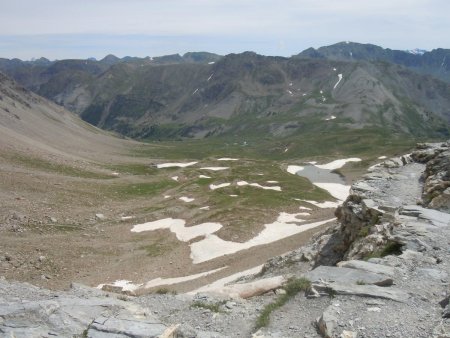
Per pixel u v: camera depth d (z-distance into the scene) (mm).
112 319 16359
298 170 187250
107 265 59375
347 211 33938
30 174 101125
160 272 57375
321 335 14977
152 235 74750
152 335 15234
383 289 17625
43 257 57094
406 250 22078
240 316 17562
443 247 22219
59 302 17594
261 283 21422
